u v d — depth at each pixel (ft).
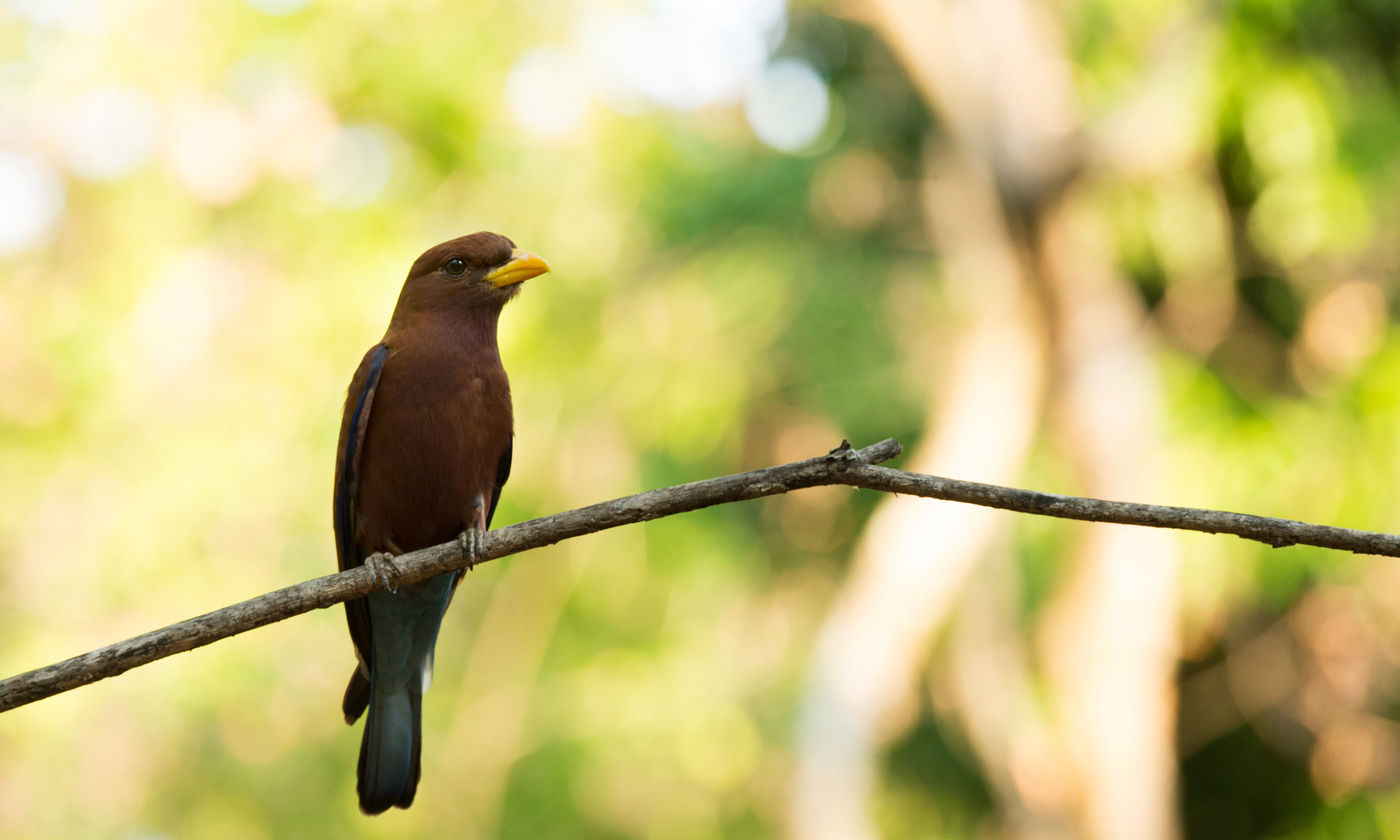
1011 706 57.16
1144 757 49.19
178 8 52.75
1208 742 65.00
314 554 53.42
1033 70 51.06
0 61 52.21
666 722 57.52
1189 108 50.78
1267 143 51.31
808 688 53.16
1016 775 55.72
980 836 65.62
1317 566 51.65
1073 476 52.70
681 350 59.47
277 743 54.54
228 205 52.85
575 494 59.62
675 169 61.16
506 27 56.75
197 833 52.42
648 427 59.72
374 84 55.01
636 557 59.62
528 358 56.65
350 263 53.52
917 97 65.10
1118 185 53.72
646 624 60.70
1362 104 53.06
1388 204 52.29
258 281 53.31
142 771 49.98
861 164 65.77
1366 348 53.21
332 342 53.16
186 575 51.37
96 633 50.37
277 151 52.80
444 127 55.77
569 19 57.06
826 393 62.75
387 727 22.07
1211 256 56.18
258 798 54.44
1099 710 49.37
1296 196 51.01
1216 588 51.47
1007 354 52.54
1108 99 51.39
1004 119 50.70
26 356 51.08
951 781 66.44
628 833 58.75
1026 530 57.16
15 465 50.70
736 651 62.08
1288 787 63.05
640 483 59.11
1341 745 56.49
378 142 56.70
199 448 51.31
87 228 52.80
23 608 50.11
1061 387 51.26
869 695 51.83
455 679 61.82
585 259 58.49
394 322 22.35
